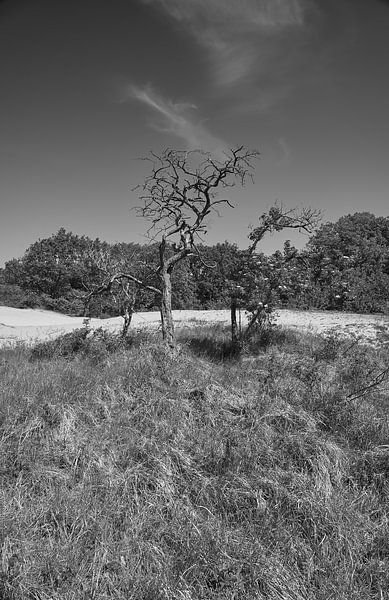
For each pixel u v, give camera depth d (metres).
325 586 3.25
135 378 6.38
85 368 7.34
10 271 47.69
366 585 3.33
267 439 4.97
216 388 6.22
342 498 4.14
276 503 4.06
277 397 6.01
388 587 3.30
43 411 5.17
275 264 10.10
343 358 8.82
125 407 5.56
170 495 4.12
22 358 8.90
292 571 3.39
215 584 3.31
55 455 4.56
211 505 4.06
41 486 4.13
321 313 20.58
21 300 36.56
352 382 7.28
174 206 8.74
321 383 6.75
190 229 8.70
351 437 5.29
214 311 24.09
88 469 4.34
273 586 3.26
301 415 5.48
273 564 3.40
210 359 9.17
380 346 10.61
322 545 3.64
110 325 17.81
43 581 3.24
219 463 4.57
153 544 3.56
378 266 27.91
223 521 3.87
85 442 4.74
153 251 11.25
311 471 4.61
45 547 3.44
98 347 8.92
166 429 5.06
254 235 10.17
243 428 5.17
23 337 14.94
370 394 6.62
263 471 4.52
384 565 3.46
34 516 3.76
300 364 7.63
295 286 10.28
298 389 6.48
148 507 3.96
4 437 4.67
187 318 19.78
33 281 40.69
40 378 6.46
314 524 3.84
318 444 4.88
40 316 28.38
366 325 15.18
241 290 9.95
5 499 3.88
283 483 4.32
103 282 10.00
